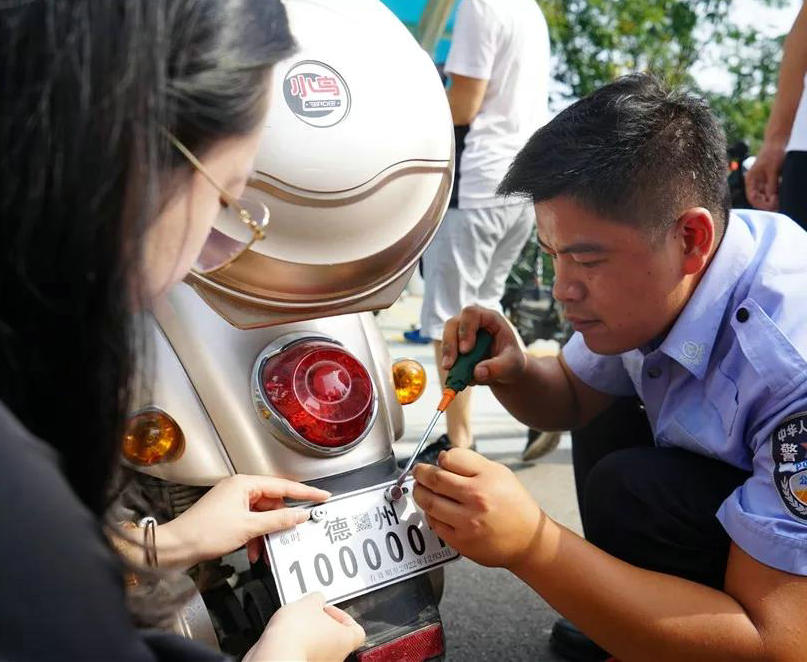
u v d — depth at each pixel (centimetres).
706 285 145
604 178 133
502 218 298
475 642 205
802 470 127
